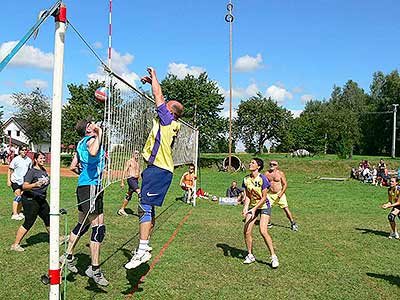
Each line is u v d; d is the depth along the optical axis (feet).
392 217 30.89
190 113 159.94
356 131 167.73
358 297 17.80
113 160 18.74
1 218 33.09
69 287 17.42
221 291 17.95
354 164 124.47
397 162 131.44
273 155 172.24
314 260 23.72
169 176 16.11
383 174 86.74
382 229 34.81
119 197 51.96
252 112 207.10
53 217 13.02
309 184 87.10
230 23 106.22
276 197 32.81
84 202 16.85
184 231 30.96
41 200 23.11
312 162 127.03
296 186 81.87
